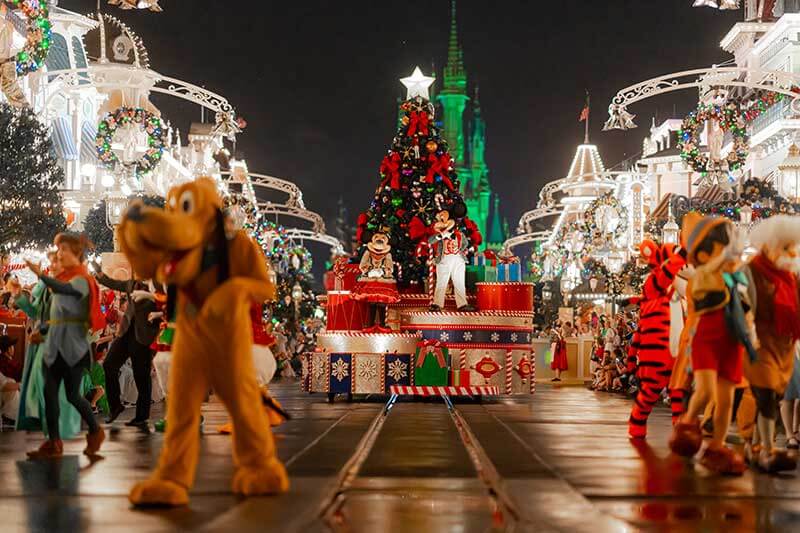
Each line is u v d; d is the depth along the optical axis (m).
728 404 9.99
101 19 38.59
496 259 24.67
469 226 25.28
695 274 10.19
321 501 7.93
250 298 8.18
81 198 46.84
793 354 10.30
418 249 24.36
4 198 31.28
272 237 39.91
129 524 7.06
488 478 9.40
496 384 22.34
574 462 10.51
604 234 41.91
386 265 22.91
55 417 11.09
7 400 14.57
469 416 17.02
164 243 7.78
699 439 10.32
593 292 42.69
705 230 10.18
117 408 15.09
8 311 15.94
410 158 25.28
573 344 33.47
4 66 23.14
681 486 8.87
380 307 23.72
